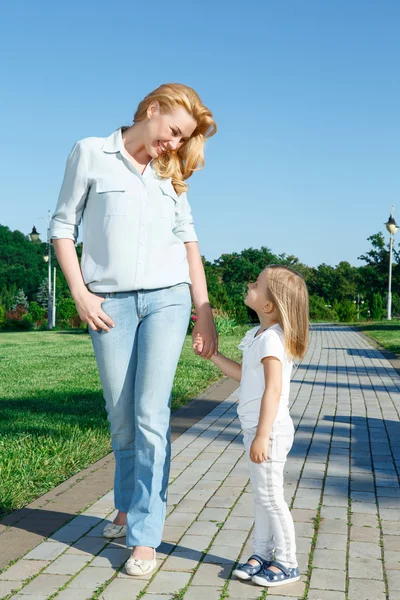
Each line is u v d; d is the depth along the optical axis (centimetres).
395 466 549
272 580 312
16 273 9569
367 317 6475
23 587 309
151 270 338
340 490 477
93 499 446
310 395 977
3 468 502
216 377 1152
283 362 313
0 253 9950
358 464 554
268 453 310
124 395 347
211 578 322
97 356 347
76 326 4944
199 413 802
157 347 336
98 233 341
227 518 411
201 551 356
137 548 327
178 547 362
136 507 334
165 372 337
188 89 340
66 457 548
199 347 353
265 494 313
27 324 4156
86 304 336
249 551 356
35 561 340
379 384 1115
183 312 345
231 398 922
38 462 525
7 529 388
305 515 420
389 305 4219
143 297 338
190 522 404
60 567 333
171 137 337
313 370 1338
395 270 6300
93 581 317
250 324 3238
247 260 10150
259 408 313
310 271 10506
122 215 337
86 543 366
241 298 3180
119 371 343
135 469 340
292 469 536
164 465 340
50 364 1431
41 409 804
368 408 858
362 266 7112
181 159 357
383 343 2234
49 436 625
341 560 347
